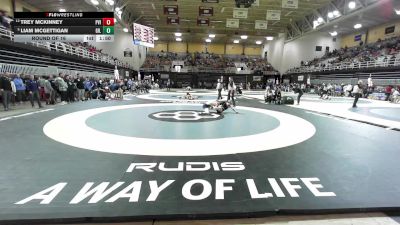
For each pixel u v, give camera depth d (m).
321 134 6.51
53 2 21.95
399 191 3.07
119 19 26.28
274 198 2.81
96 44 34.09
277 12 22.75
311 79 38.00
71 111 10.10
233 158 4.22
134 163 3.89
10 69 12.87
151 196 2.80
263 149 4.85
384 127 7.70
